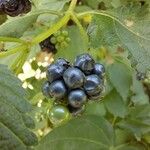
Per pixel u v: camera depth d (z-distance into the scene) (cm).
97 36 8
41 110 8
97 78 7
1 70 6
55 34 9
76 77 7
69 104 7
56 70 7
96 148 10
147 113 10
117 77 10
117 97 10
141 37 8
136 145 10
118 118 10
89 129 10
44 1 9
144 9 8
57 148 9
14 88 6
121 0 8
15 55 8
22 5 8
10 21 8
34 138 6
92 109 10
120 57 10
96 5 9
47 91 7
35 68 9
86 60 7
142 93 11
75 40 9
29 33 9
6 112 6
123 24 8
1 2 8
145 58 8
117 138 10
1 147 5
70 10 8
